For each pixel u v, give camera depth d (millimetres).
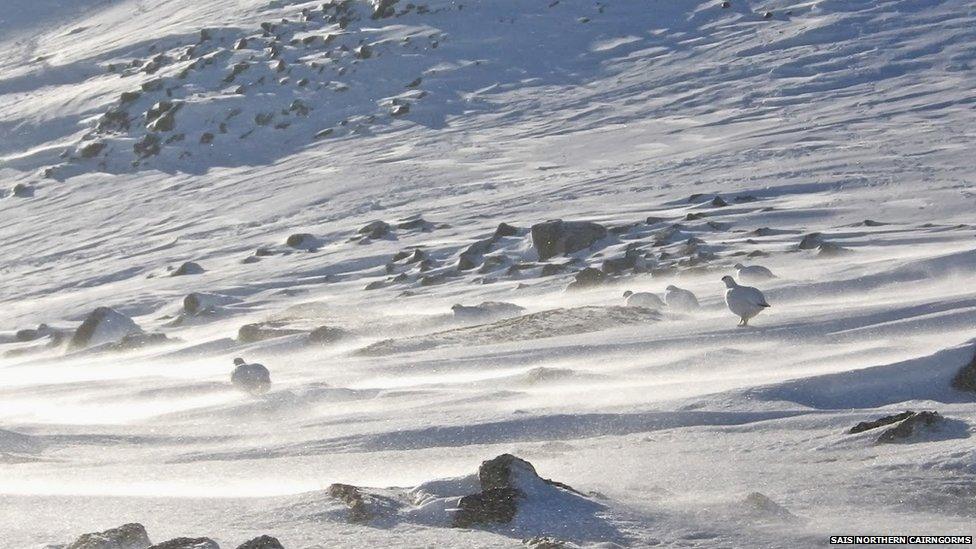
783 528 4727
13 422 10828
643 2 71562
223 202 49094
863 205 32031
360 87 64750
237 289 30609
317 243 38000
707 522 4832
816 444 6871
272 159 56844
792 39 61406
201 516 5266
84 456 8773
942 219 29312
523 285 23953
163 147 59562
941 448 6074
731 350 12305
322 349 17609
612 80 60781
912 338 12188
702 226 30297
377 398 11383
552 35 68688
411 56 67812
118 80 72250
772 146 43875
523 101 59938
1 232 49125
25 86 76688
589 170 44781
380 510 4996
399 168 50094
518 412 9336
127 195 53250
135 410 12445
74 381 14836
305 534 4684
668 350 13164
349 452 8305
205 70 69250
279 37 73562
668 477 6137
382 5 74750
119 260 40375
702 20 67375
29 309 32438
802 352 12070
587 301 20125
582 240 28953
